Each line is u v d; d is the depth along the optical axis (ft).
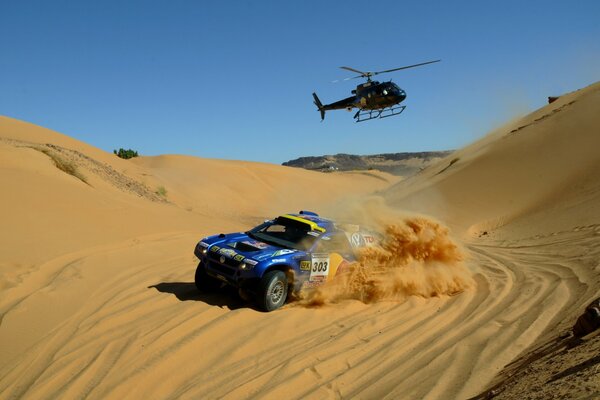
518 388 13.00
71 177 58.54
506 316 23.47
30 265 27.78
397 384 16.15
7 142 68.64
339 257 27.91
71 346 18.60
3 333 19.16
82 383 15.83
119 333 19.98
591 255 35.94
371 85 65.72
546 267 35.94
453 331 21.94
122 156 213.46
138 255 34.78
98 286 26.27
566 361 13.55
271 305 24.00
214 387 16.01
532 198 87.81
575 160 95.35
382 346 20.22
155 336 19.67
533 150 110.32
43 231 33.99
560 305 24.16
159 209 61.26
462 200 97.86
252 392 15.74
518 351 18.34
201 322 21.74
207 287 26.68
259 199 175.73
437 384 15.64
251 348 19.39
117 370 16.72
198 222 58.13
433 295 29.40
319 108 78.18
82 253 32.22
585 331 15.92
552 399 10.78
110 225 41.14
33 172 50.26
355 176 350.23
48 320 20.99
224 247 25.54
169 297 25.36
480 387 15.19
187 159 204.13
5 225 32.53
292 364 17.90
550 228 60.39
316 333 21.57
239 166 221.87
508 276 34.35
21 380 16.11
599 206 61.05
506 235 65.92
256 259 23.71
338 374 17.37
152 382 16.17
